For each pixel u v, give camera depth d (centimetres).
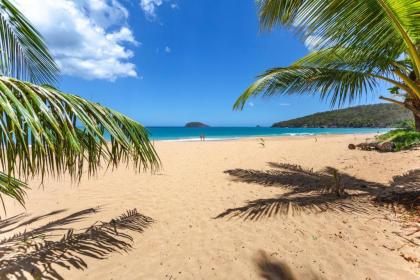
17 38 224
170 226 357
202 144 1664
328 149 1062
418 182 475
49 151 138
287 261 261
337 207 385
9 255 268
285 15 344
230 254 278
